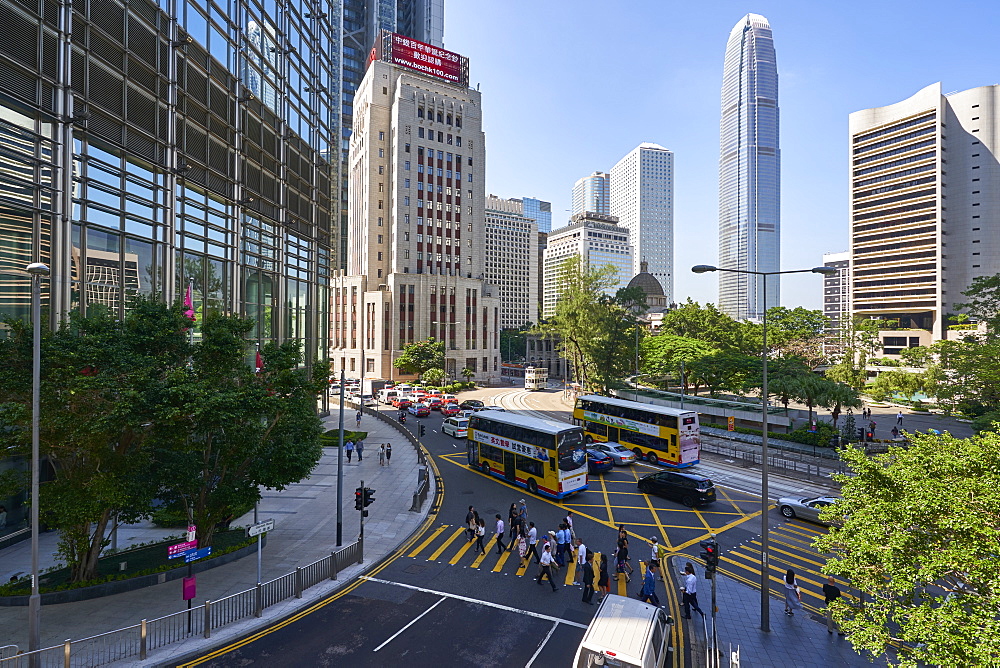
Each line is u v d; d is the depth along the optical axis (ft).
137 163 83.87
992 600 30.42
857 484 41.06
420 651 48.83
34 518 43.57
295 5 143.43
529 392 292.81
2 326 63.16
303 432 68.85
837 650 50.19
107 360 52.37
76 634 49.42
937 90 334.24
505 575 65.77
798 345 280.51
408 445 142.72
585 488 103.65
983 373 141.49
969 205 327.47
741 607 58.85
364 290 314.76
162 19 89.15
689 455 120.67
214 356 62.64
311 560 68.64
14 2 64.69
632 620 43.88
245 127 116.06
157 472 57.77
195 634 50.88
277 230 132.77
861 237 370.94
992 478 34.83
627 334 239.91
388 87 321.93
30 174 67.05
